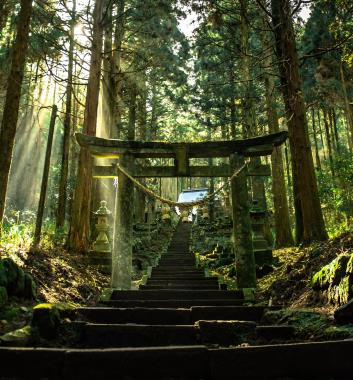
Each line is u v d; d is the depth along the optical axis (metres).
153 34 16.48
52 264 7.65
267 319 4.46
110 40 15.64
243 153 8.66
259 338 3.64
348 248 5.79
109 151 8.63
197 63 20.33
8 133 6.35
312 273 6.01
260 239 10.91
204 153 8.71
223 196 24.53
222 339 3.70
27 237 8.52
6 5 12.50
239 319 4.82
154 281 9.41
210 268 12.69
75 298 6.44
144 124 23.12
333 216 15.32
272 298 6.29
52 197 23.86
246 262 7.97
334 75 16.70
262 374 2.88
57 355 2.92
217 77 19.80
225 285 8.19
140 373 2.88
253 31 16.95
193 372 2.89
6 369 2.88
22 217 17.41
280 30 10.31
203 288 8.19
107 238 11.04
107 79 16.08
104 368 2.88
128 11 15.09
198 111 22.47
